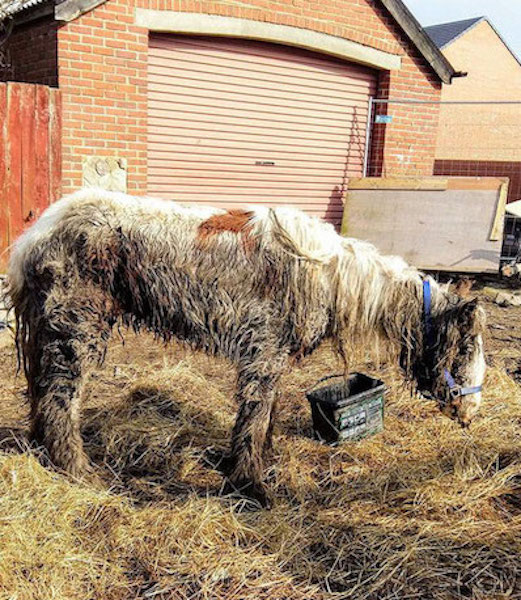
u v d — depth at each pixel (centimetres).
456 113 2205
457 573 290
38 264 328
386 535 313
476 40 2481
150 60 742
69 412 337
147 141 747
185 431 413
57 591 262
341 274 335
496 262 850
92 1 658
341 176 946
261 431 337
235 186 848
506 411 455
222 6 754
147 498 337
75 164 687
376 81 935
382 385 422
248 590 274
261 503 336
